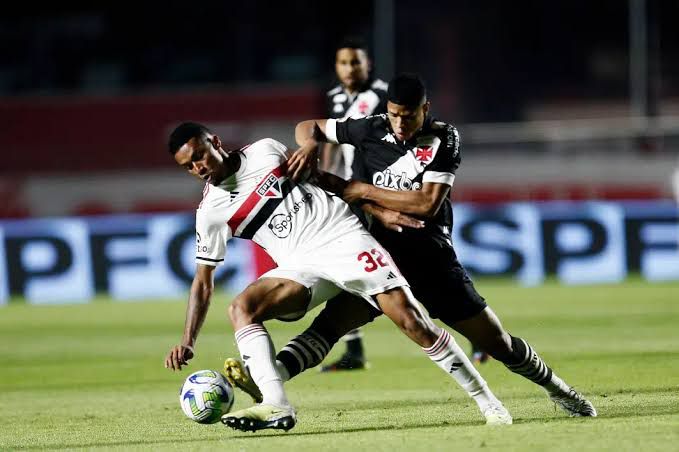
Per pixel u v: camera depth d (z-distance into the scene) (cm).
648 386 2514
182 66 8062
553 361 3067
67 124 7762
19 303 5572
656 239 5572
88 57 8225
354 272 2003
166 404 2592
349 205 2105
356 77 3073
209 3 7981
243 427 1884
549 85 7656
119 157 6906
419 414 2247
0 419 2462
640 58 7038
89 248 5616
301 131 2180
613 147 6675
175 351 2017
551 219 5591
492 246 5597
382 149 2114
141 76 8125
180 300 5444
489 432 1922
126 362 3484
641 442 1753
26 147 7756
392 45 7212
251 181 2062
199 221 2075
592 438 1808
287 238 2073
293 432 2067
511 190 6141
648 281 5491
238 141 7712
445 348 1981
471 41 7394
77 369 3375
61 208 6475
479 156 6706
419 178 2080
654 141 6600
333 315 2123
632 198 6084
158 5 8075
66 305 5431
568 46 7644
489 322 2070
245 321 1983
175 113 7762
